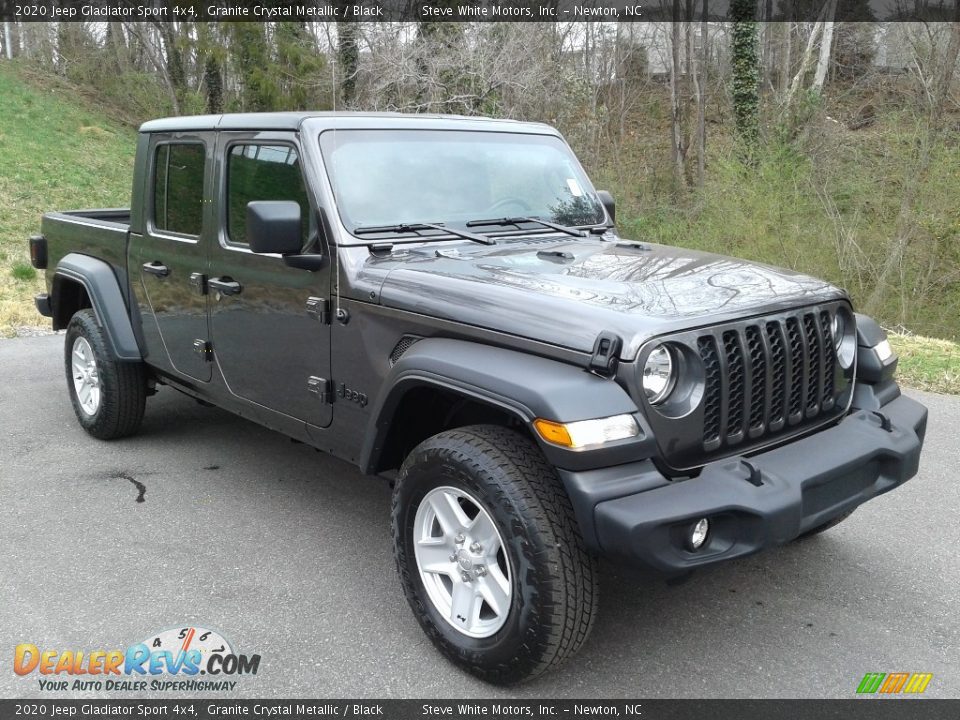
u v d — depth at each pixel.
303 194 3.63
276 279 3.77
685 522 2.59
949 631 3.30
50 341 8.37
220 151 4.10
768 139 15.88
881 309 13.52
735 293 3.06
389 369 3.31
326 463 5.08
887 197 13.59
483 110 18.34
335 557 3.88
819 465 2.88
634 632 3.29
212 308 4.23
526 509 2.66
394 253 3.53
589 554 2.72
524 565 2.66
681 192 21.27
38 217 18.09
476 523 2.89
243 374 4.11
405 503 3.07
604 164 21.11
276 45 22.48
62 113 27.31
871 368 3.44
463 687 2.94
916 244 13.22
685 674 3.03
